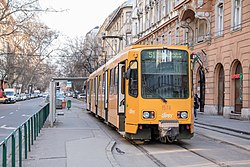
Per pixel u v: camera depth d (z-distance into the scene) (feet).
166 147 44.16
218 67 99.66
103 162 33.04
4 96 213.66
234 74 90.84
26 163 32.58
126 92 45.44
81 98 277.64
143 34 185.06
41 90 513.04
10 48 220.64
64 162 32.99
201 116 96.48
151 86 44.06
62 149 40.19
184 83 44.83
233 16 89.61
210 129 66.23
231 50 90.22
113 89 56.49
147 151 41.34
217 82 100.63
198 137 53.93
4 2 123.75
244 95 83.71
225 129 65.62
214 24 100.48
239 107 89.25
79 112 123.85
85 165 31.71
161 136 43.06
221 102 99.96
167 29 143.95
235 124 72.95
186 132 44.62
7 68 226.17
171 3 137.28
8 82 255.91
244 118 83.15
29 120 39.34
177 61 45.16
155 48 44.96
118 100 50.49
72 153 37.68
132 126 44.24
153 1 165.07
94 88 94.02
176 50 45.27
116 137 53.88
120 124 49.80
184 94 44.55
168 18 141.38
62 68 277.44
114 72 56.08
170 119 43.73
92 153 37.68
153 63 44.62
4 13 121.90
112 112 56.95
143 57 44.57
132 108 44.42
